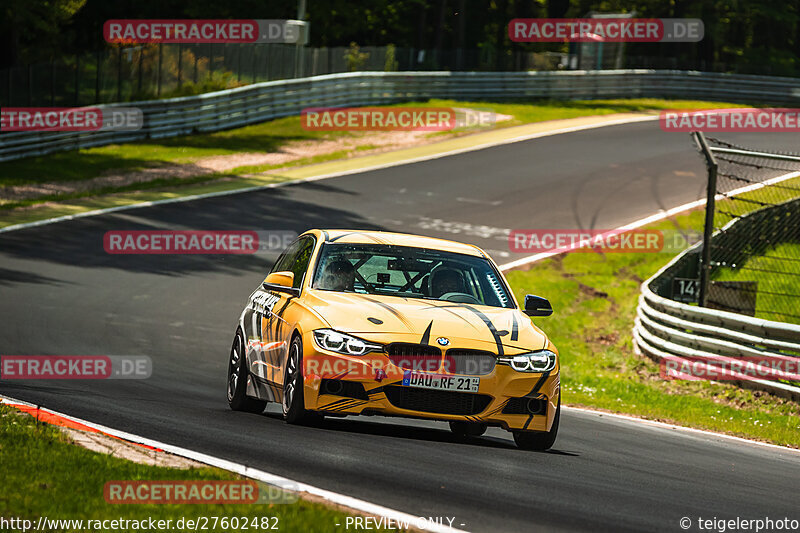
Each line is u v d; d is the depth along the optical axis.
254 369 33.59
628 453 33.12
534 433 30.02
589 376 61.97
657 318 65.81
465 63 196.50
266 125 157.62
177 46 156.62
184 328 59.72
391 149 141.50
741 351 58.03
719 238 79.69
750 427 47.44
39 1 152.38
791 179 117.31
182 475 21.66
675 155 142.00
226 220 95.38
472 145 145.12
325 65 175.38
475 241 94.75
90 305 62.56
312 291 31.20
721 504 24.83
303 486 21.59
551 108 182.75
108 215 93.56
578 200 114.56
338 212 102.00
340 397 28.17
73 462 22.25
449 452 28.23
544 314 32.62
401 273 32.25
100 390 38.59
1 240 80.06
